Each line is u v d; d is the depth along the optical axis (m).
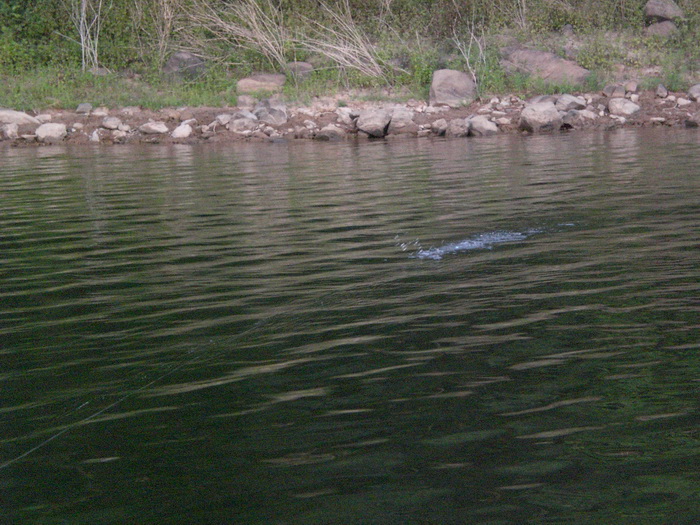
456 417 4.73
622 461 4.16
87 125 22.09
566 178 13.27
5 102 23.00
